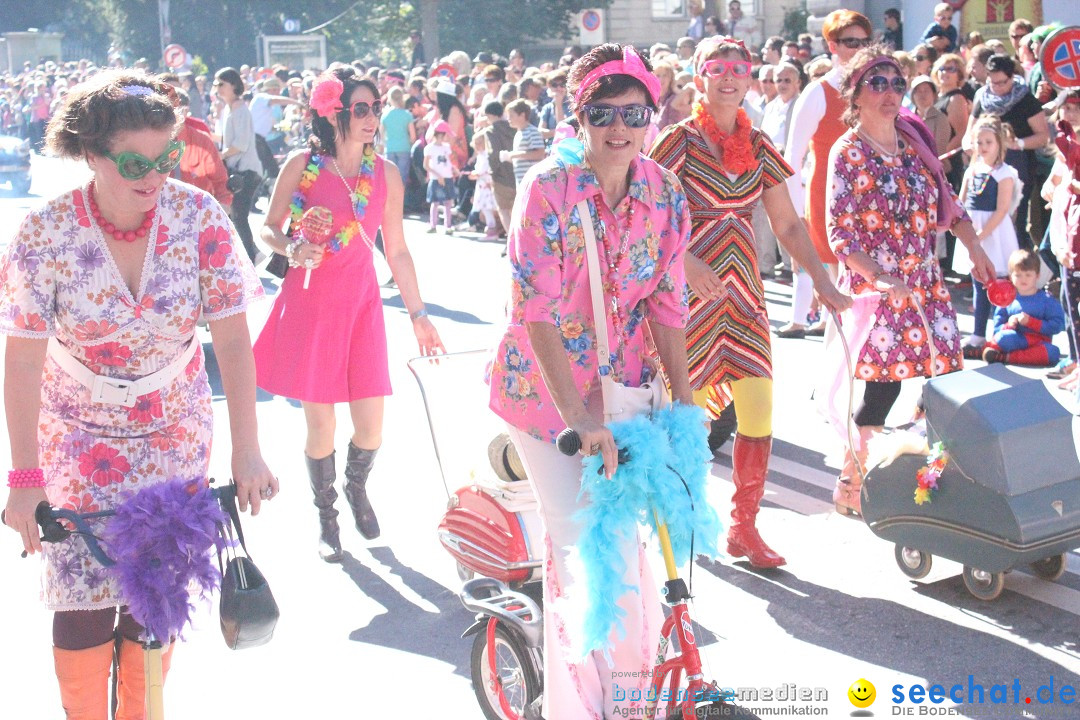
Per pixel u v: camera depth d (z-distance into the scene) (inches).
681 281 134.9
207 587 118.7
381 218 206.4
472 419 202.4
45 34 1977.1
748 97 466.3
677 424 129.1
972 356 335.3
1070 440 175.0
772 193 194.7
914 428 187.9
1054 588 185.8
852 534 210.2
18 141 834.2
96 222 119.5
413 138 694.5
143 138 112.7
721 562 200.2
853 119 208.8
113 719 129.1
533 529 168.9
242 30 1990.7
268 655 174.4
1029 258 319.9
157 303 121.8
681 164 190.1
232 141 514.6
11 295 119.0
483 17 1619.1
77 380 123.4
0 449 275.4
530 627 139.9
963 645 167.8
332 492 209.5
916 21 658.8
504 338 134.8
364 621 184.9
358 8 1979.6
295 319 203.6
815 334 360.8
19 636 181.9
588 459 126.3
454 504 177.8
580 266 129.1
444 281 476.4
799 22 1358.3
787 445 261.7
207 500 118.4
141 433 125.9
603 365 130.7
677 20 1566.2
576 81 128.0
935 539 181.8
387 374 209.0
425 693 161.0
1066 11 608.4
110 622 124.9
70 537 121.3
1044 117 391.9
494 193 562.9
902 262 207.3
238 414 125.0
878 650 167.5
